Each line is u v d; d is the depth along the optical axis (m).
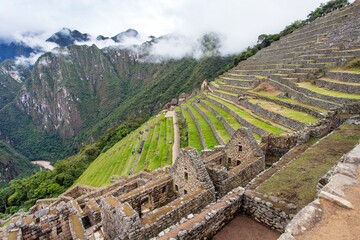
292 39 92.00
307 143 17.69
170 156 45.69
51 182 61.28
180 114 76.31
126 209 10.98
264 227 9.24
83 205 21.11
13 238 11.59
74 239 12.20
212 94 77.38
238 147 18.55
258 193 10.12
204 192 13.24
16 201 61.03
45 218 13.04
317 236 5.12
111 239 12.91
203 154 21.06
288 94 49.91
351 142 14.47
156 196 15.52
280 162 14.80
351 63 47.06
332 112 19.53
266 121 38.03
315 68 53.75
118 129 110.31
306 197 9.59
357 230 5.15
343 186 6.39
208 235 8.88
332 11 98.62
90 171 64.62
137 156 57.59
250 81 67.38
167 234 8.43
